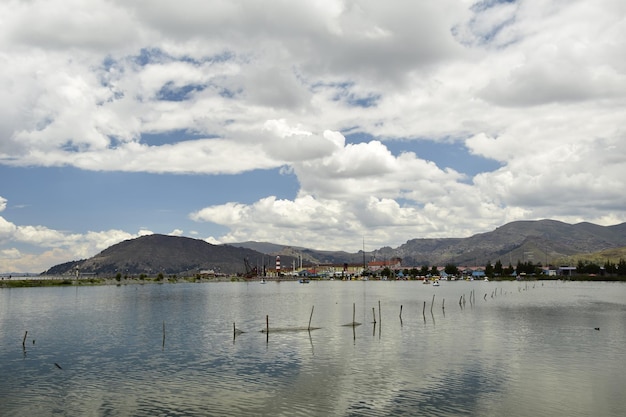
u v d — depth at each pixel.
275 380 59.12
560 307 148.25
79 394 54.56
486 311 137.50
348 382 57.84
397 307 155.88
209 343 85.31
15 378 61.84
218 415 47.22
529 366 64.88
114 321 122.94
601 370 62.44
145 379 60.53
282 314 138.12
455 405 49.09
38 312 149.88
